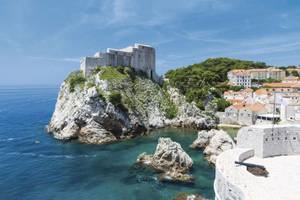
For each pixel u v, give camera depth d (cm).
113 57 11800
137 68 12750
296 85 13488
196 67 18062
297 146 4675
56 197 4644
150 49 13275
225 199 3148
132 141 8875
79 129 9106
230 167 3569
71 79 10550
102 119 9038
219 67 18262
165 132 10262
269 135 4509
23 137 9225
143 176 5581
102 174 5744
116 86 10306
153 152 7431
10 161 6612
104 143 8562
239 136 4828
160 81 13650
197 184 5100
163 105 11925
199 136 7831
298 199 2781
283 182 3266
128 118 9712
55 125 9694
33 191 4894
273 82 15975
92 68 10962
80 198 4600
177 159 5850
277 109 11362
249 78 15775
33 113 15625
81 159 6806
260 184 3158
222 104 12219
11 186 5112
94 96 9006
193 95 12350
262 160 4297
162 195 4672
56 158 6894
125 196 4662
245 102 12431
